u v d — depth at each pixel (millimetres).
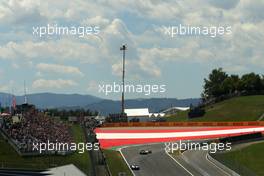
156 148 186500
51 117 196125
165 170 149125
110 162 150125
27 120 166125
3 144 138500
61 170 119500
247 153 168000
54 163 126375
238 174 133500
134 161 162125
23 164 123188
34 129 155750
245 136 193375
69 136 167125
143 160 164250
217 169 147875
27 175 113625
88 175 117000
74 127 193375
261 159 157750
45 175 114000
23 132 147500
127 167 151625
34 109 196875
